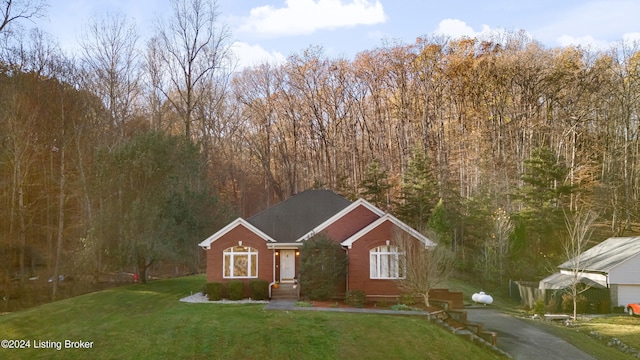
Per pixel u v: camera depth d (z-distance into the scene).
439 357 18.06
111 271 37.12
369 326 20.17
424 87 67.75
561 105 63.12
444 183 54.19
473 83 66.19
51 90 38.97
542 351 21.42
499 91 65.44
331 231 29.67
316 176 66.75
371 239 27.69
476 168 58.78
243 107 68.25
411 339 19.14
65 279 38.31
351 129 70.19
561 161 56.03
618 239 39.94
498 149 62.78
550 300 33.91
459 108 67.44
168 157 35.00
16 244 35.47
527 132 62.78
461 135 65.62
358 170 69.00
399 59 68.81
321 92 69.88
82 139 39.94
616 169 54.84
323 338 18.56
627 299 33.97
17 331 20.39
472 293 38.97
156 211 33.50
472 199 51.75
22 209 35.53
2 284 33.62
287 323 20.12
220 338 18.28
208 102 60.38
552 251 47.72
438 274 27.16
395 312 22.98
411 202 49.94
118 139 40.69
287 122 69.56
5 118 34.09
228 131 67.38
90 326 20.62
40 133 38.31
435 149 65.56
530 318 30.44
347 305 25.62
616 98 56.03
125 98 45.78
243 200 67.88
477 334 22.27
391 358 17.38
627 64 54.97
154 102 52.41
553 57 63.84
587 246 47.56
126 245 32.88
